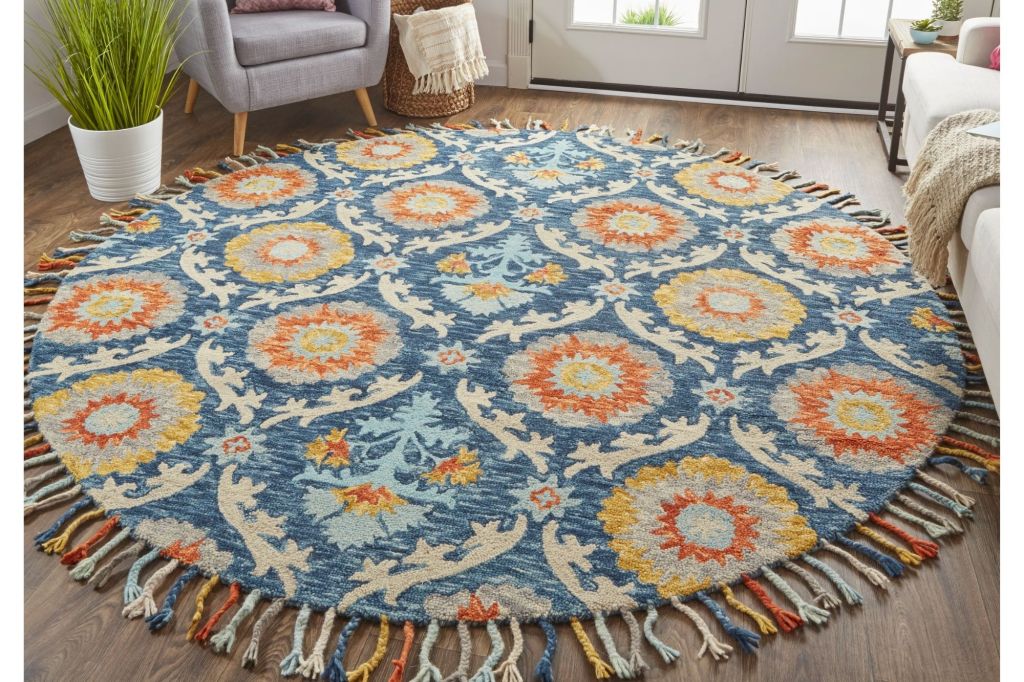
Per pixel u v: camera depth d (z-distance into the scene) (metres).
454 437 2.09
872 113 4.09
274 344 2.40
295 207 3.12
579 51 4.31
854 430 2.11
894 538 1.85
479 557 1.78
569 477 1.98
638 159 3.53
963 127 2.62
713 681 1.57
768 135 3.83
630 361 2.35
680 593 1.72
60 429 2.10
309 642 1.64
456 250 2.86
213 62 3.30
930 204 2.43
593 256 2.83
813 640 1.65
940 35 3.54
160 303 2.58
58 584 1.74
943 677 1.57
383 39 3.66
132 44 3.05
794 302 2.61
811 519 1.88
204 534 1.83
